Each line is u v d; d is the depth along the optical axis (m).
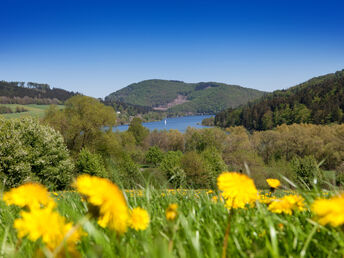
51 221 0.74
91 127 36.25
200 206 2.09
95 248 0.83
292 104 149.88
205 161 34.12
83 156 30.30
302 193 1.64
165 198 2.75
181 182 3.27
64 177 23.75
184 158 33.09
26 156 21.12
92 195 0.74
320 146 60.62
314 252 1.25
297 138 65.50
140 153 68.50
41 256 0.85
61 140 27.00
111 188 0.78
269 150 67.56
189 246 1.22
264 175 30.16
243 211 1.89
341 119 121.81
